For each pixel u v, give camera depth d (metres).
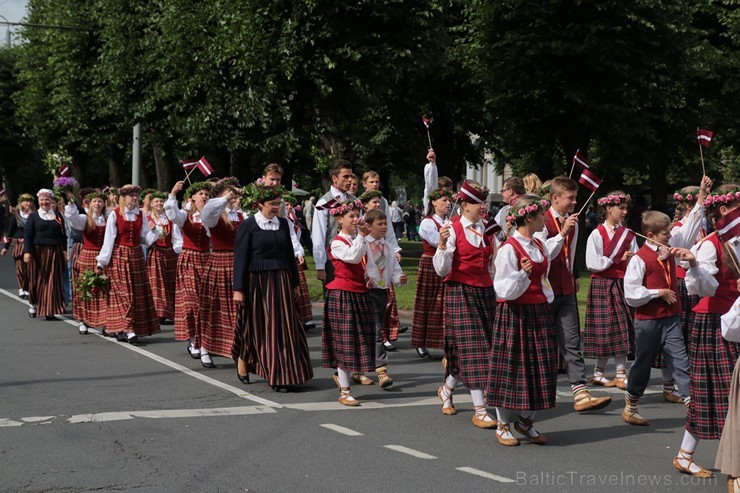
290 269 8.60
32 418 7.07
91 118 31.92
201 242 10.12
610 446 6.44
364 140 32.62
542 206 6.42
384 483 5.44
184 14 24.83
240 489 5.30
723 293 5.89
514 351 6.40
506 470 5.77
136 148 25.86
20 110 38.78
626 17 20.39
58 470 5.65
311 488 5.32
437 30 20.58
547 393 6.43
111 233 11.29
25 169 49.06
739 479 4.97
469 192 7.16
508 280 6.34
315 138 22.36
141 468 5.71
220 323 9.51
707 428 5.66
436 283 10.14
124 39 28.36
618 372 8.78
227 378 9.02
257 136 25.11
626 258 8.29
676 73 22.75
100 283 11.37
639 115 22.84
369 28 19.66
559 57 21.22
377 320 8.92
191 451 6.14
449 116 29.36
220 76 24.45
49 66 34.41
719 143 29.36
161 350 10.87
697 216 7.93
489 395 6.46
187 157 29.89
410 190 66.44
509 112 23.78
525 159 36.03
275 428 6.86
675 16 21.36
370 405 7.81
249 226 8.50
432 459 6.02
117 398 7.93
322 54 19.50
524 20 21.22
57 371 9.30
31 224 13.78
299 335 8.47
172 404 7.70
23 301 16.64
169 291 13.27
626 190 38.66
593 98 21.45
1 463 5.80
